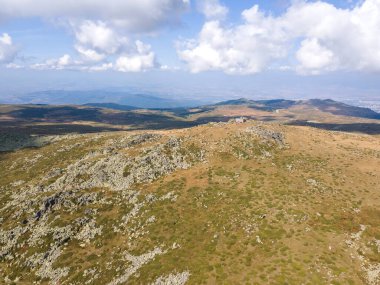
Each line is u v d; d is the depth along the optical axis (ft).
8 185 342.85
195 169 299.17
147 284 179.11
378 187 244.63
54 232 245.45
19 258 232.32
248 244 189.16
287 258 170.40
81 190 290.35
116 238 232.32
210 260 181.98
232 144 332.60
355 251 172.96
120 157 330.34
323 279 153.58
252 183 256.73
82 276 205.67
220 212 225.97
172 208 244.63
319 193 235.81
